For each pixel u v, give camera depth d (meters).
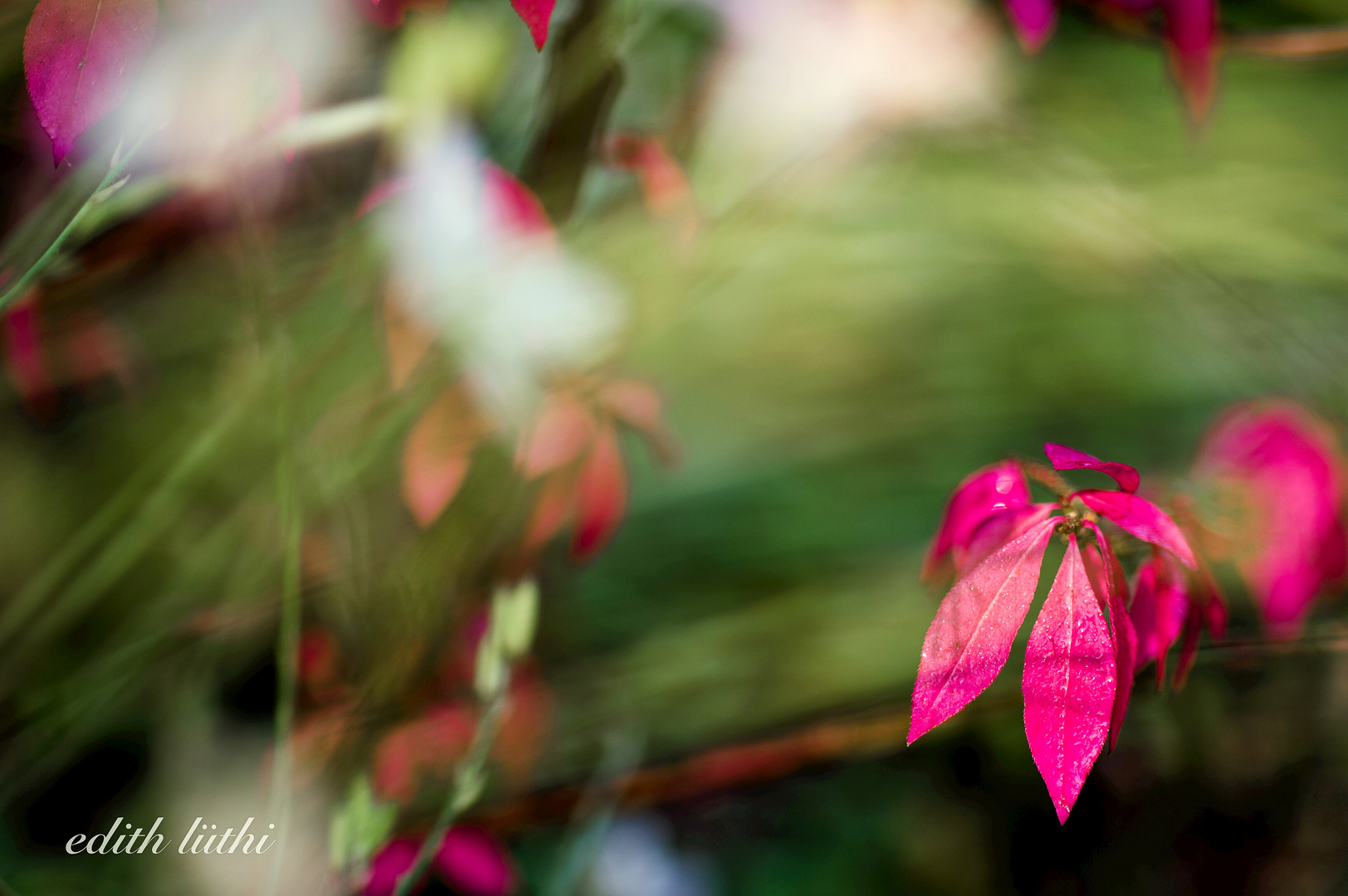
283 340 0.68
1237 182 0.82
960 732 0.87
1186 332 0.82
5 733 0.69
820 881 0.85
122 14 0.58
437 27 0.66
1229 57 0.86
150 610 0.75
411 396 0.68
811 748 0.76
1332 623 0.68
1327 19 0.87
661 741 0.78
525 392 0.67
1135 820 0.85
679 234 0.71
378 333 0.66
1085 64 0.90
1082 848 0.85
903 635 0.80
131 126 0.62
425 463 0.67
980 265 0.84
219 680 0.77
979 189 0.82
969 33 0.79
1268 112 0.89
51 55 0.58
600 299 0.68
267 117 0.64
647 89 0.81
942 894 0.83
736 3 0.78
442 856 0.71
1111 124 0.88
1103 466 0.58
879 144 0.80
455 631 0.70
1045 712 0.56
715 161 0.78
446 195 0.66
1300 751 0.82
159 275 0.77
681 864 0.86
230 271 0.76
